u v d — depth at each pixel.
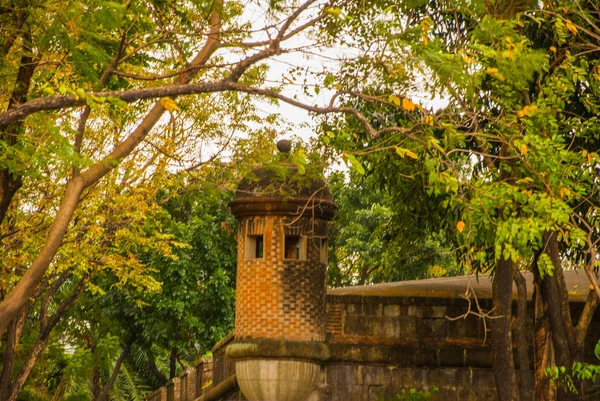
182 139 23.44
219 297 47.56
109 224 25.67
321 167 19.45
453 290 23.86
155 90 14.62
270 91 15.00
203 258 47.41
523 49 16.33
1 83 17.62
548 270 15.87
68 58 16.84
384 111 20.70
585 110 20.47
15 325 26.00
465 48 16.14
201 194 21.77
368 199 48.56
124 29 16.92
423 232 24.05
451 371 23.11
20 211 24.19
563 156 16.12
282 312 22.36
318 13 15.82
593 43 19.75
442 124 15.59
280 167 19.94
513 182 18.52
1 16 16.77
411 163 21.28
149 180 24.70
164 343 48.06
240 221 22.97
